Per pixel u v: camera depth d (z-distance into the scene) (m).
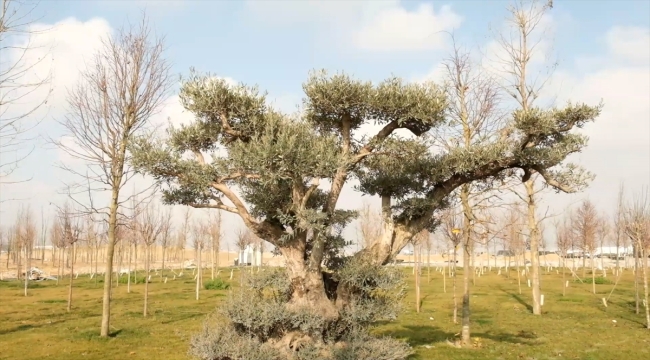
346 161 8.39
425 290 27.94
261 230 9.03
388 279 9.05
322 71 9.07
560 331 15.30
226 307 8.87
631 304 21.48
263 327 8.67
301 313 8.43
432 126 9.42
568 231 37.72
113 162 14.09
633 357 11.88
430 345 13.16
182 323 16.12
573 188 9.52
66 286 30.98
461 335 13.96
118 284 31.17
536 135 9.53
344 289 9.26
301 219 8.34
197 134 9.38
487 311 19.64
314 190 9.09
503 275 40.69
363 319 8.92
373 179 10.49
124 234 34.84
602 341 13.74
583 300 22.98
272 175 7.70
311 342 8.58
